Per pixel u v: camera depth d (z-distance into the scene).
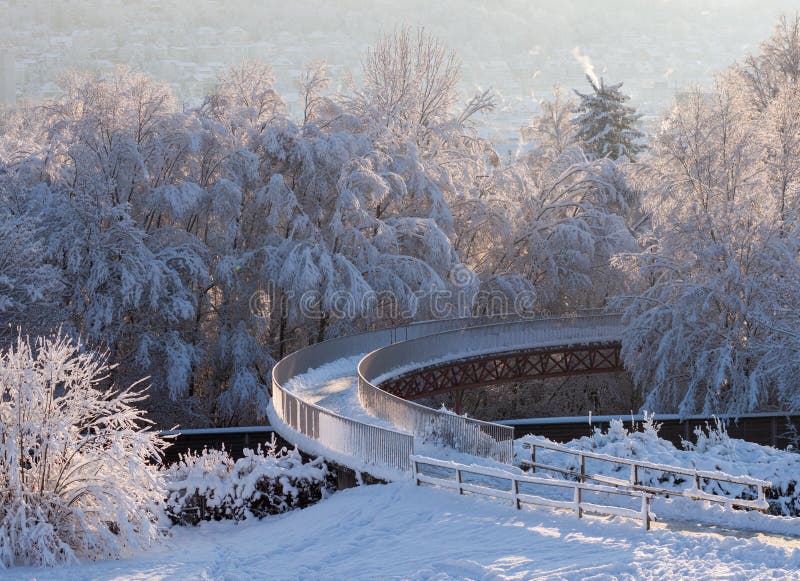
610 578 13.10
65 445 18.78
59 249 37.78
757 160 35.81
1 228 33.28
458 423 21.91
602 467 20.83
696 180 36.19
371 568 15.56
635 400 50.59
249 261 42.09
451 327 40.56
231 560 17.52
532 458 20.97
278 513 22.20
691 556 13.84
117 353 39.38
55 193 38.41
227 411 40.91
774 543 14.41
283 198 42.16
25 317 34.28
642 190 38.31
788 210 34.88
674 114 38.31
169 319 38.38
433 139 50.09
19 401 18.50
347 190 42.12
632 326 36.75
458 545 16.06
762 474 20.09
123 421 19.92
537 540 15.66
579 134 65.50
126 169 40.50
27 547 17.89
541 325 38.97
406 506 18.88
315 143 43.00
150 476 19.16
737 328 34.56
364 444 21.48
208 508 22.20
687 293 34.56
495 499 18.36
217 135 42.44
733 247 34.78
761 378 32.97
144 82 41.44
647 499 15.57
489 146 52.31
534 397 52.62
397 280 42.50
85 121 39.69
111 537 18.52
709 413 33.47
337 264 41.88
